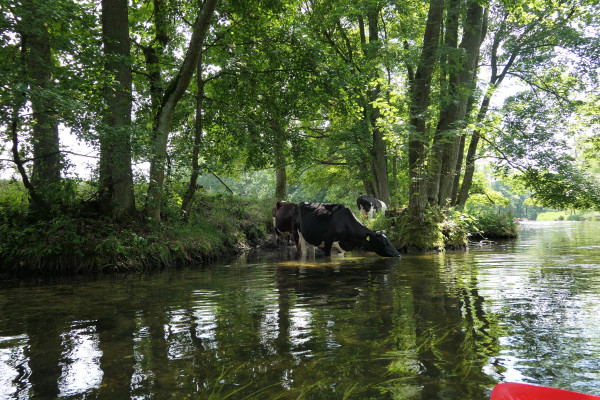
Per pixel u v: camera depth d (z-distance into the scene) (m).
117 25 10.26
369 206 17.47
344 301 5.04
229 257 12.29
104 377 2.78
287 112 13.65
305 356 3.07
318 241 11.29
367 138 17.98
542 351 3.06
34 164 10.11
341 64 12.46
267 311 4.64
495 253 10.84
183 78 10.29
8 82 7.02
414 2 15.70
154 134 10.05
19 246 9.03
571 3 16.75
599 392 2.35
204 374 2.78
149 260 9.85
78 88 8.92
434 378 2.61
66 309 5.11
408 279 6.67
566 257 9.33
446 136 13.08
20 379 2.78
